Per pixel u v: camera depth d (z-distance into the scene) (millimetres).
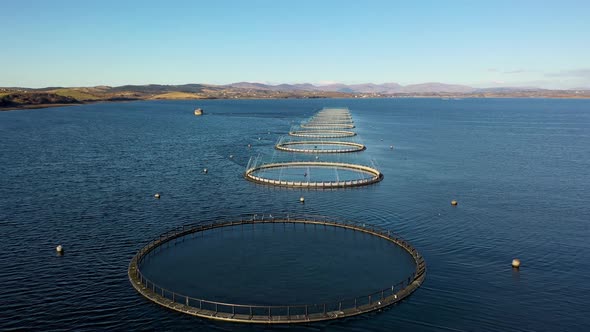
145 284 61188
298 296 58656
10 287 61438
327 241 78812
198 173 137875
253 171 141875
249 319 52625
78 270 66812
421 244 79938
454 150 198250
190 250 73812
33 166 142625
